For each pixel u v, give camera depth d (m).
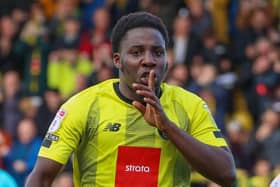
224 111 24.42
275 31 26.94
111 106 9.80
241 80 25.22
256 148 22.75
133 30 9.55
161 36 9.55
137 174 9.70
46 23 28.48
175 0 27.25
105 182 9.73
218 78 25.05
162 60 9.53
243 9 27.05
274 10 27.47
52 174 9.70
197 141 9.43
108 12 27.59
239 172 21.42
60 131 9.76
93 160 9.76
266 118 22.97
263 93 24.92
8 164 23.23
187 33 26.22
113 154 9.72
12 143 24.20
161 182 9.71
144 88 9.27
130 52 9.52
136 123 9.73
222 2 27.25
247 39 26.45
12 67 28.03
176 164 9.79
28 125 23.36
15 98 25.95
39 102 24.98
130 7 27.78
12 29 28.36
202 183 20.91
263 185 21.12
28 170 23.03
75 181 9.98
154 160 9.71
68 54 27.00
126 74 9.59
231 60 26.23
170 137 9.35
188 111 9.92
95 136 9.75
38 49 27.44
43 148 9.74
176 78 24.39
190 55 25.88
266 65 25.28
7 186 15.86
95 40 27.02
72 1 28.25
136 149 9.70
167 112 9.87
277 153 22.39
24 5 29.52
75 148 9.79
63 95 26.08
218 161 9.52
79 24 27.58
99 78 24.77
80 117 9.77
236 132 23.30
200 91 24.25
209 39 26.30
